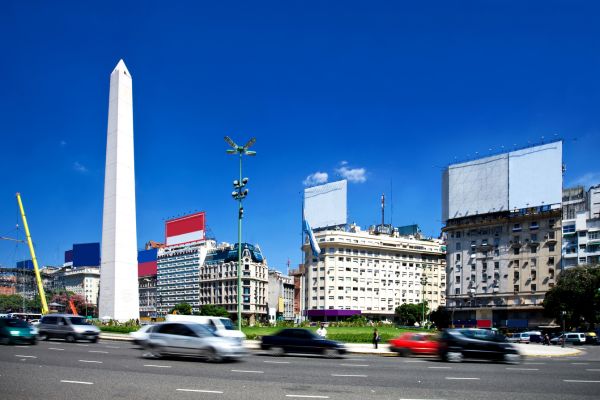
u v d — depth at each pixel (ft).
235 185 147.74
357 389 54.13
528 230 337.52
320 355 101.71
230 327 117.50
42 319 132.05
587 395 51.83
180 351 81.30
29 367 68.69
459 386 57.52
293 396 48.75
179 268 628.69
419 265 489.26
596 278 260.42
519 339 228.22
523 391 54.13
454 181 369.09
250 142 149.07
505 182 343.26
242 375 64.23
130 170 198.29
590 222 313.53
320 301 447.42
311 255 458.09
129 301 192.85
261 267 566.36
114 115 197.57
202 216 562.66
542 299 325.42
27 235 339.57
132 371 66.18
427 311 441.68
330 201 442.91
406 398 48.75
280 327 189.88
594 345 219.00
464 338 94.89
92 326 131.85
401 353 112.47
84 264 467.52
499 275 346.33
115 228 192.03
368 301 457.68
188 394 48.70
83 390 50.34
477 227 361.51
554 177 322.75
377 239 470.39
